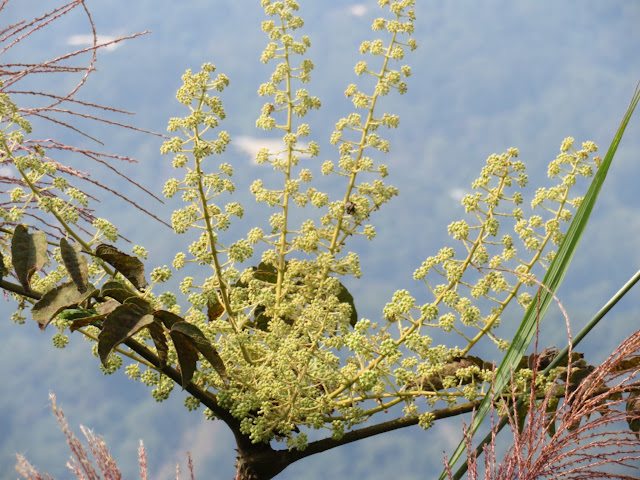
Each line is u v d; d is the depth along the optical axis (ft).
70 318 4.01
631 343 3.85
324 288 4.64
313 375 4.34
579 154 4.50
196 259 4.27
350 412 4.34
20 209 4.23
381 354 4.25
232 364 4.44
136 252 4.30
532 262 4.51
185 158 4.14
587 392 3.87
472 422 4.27
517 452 3.83
